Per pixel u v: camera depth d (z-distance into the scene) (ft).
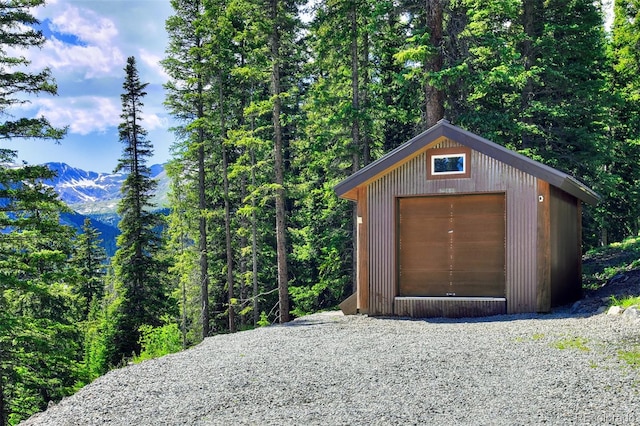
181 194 111.24
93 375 94.38
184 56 100.32
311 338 38.01
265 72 85.46
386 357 29.86
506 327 37.24
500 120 66.23
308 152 94.58
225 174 96.12
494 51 64.90
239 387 25.34
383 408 21.54
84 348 108.78
